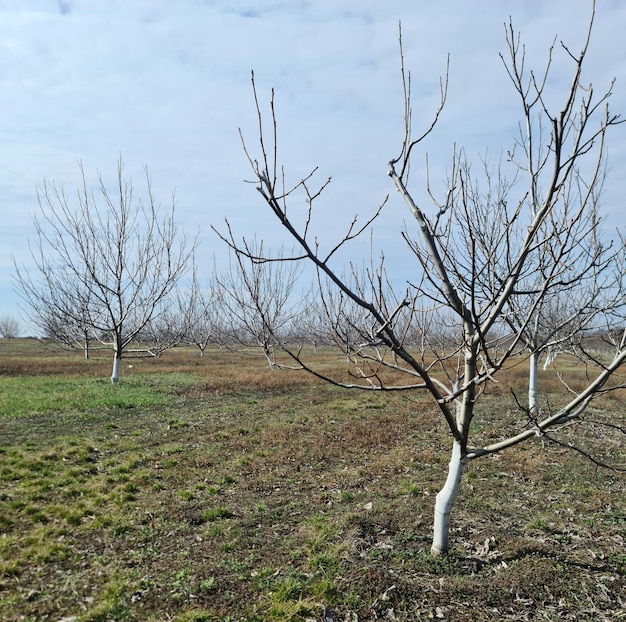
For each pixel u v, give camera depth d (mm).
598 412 13148
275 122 2662
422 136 3539
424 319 4332
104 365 25828
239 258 2963
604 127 2961
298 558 4691
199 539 5238
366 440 9734
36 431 10125
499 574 4246
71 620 3807
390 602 3896
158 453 8664
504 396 15898
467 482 6949
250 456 8586
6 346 43969
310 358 34062
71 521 5633
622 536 5039
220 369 24750
